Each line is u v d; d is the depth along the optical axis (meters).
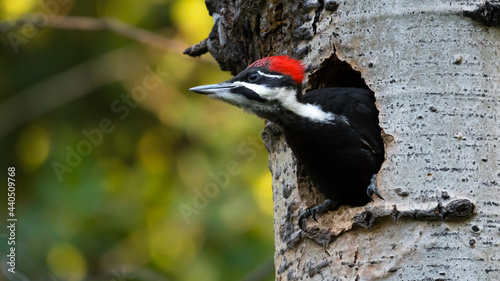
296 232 8.91
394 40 8.48
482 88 8.28
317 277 8.48
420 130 8.20
